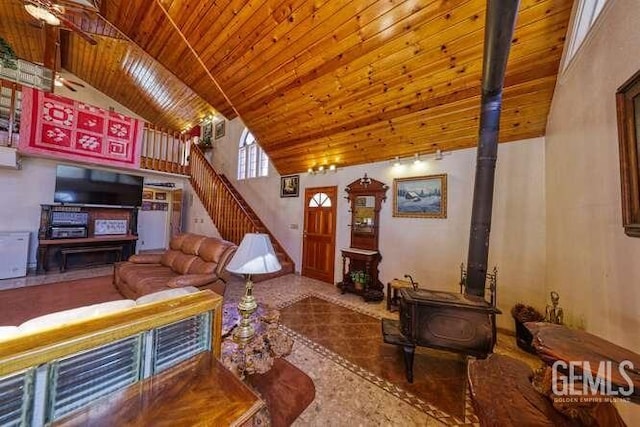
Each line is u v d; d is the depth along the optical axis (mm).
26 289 3547
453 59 2312
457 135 3012
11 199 4273
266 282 4480
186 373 887
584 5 1666
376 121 3307
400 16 2168
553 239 2309
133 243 5523
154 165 5566
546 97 2324
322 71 2920
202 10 2777
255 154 6363
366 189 4023
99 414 692
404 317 1986
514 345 2457
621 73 1267
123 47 5070
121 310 914
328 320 2943
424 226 3449
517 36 2002
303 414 1536
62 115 4059
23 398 645
